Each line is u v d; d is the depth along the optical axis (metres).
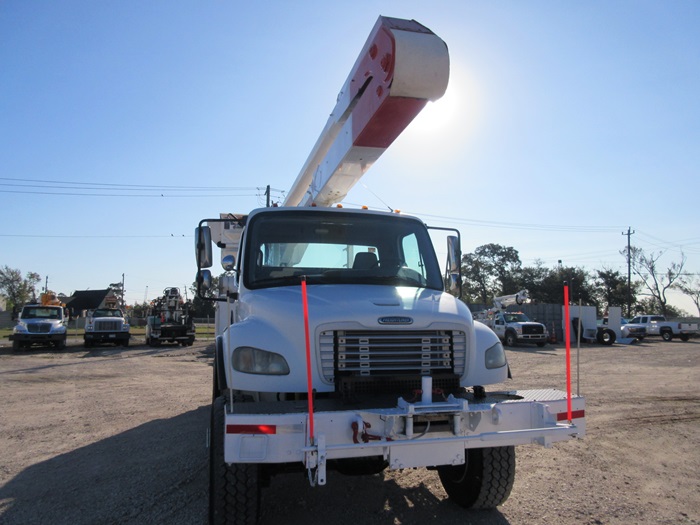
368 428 3.19
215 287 5.50
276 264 4.71
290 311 3.74
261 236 4.81
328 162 5.66
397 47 3.71
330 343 3.67
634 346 27.25
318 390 3.58
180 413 8.69
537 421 3.56
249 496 3.43
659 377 12.99
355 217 5.10
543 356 20.14
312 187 6.38
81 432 7.37
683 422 7.66
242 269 4.68
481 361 4.04
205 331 43.06
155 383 12.56
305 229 4.92
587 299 57.12
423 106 4.00
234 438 3.04
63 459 6.05
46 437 7.09
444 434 3.33
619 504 4.58
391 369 3.75
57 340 24.36
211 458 3.71
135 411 8.89
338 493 4.88
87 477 5.39
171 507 4.56
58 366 16.73
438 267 5.17
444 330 3.92
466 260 71.56
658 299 57.41
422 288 4.72
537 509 4.47
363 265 4.87
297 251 4.80
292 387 3.55
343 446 3.07
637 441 6.64
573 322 29.83
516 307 32.84
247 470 3.44
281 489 5.00
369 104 4.21
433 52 3.77
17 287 90.38
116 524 4.22
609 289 59.72
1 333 45.16
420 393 3.45
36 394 10.82
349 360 3.67
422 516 4.34
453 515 4.36
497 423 3.46
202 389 11.52
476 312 31.41
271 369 3.58
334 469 3.87
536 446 6.46
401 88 3.78
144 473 5.50
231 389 3.38
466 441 3.34
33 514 4.44
